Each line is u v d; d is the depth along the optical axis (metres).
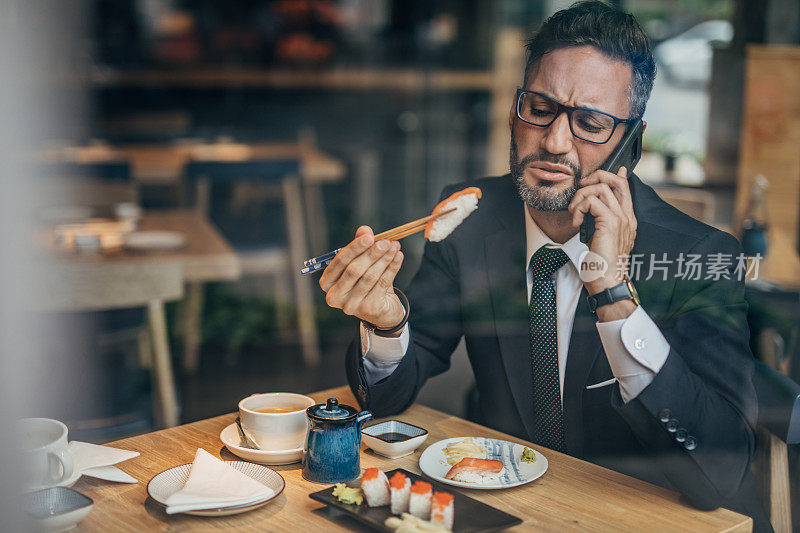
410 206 4.52
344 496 0.87
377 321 1.11
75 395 1.48
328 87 4.87
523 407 1.26
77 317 1.71
